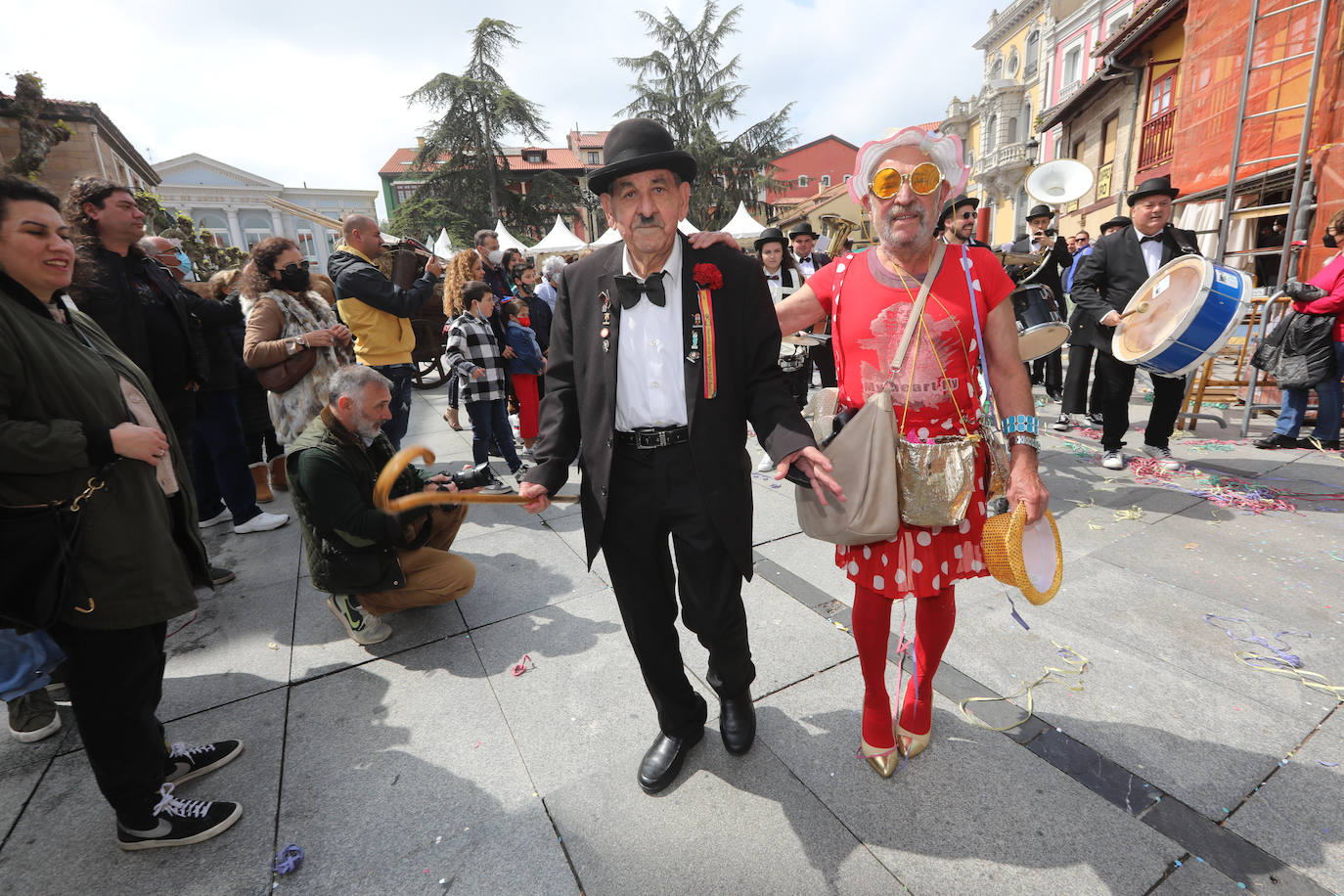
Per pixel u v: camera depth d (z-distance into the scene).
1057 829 1.66
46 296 1.57
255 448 4.74
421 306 4.09
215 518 4.34
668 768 1.88
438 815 1.85
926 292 1.59
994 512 1.57
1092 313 4.23
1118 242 4.16
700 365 1.59
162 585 1.64
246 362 3.68
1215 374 6.75
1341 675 2.17
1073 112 14.93
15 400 1.46
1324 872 1.50
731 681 1.91
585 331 1.67
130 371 1.79
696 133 29.09
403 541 2.60
